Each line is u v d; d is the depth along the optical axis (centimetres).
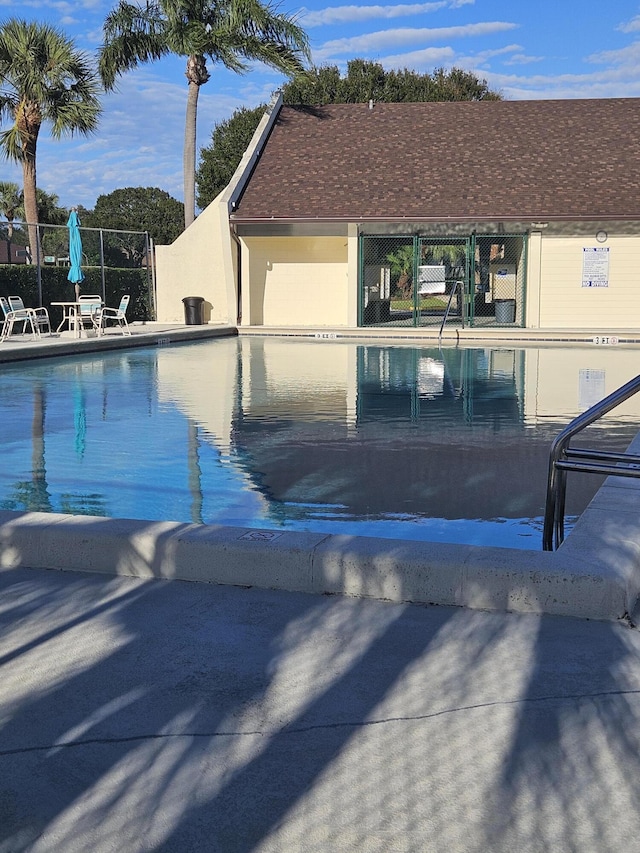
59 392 1302
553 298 2420
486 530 591
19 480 739
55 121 2838
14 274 2128
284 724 284
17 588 412
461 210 2386
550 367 1641
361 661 329
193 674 320
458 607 384
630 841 225
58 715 291
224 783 252
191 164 2798
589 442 902
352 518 622
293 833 230
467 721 284
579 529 431
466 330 2259
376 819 236
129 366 1661
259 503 664
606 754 263
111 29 2711
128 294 2650
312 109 2948
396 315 2781
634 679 311
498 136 2719
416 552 397
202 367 1647
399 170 2600
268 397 1252
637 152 2569
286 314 2653
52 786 252
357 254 2464
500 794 245
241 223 2462
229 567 413
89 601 394
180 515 631
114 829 233
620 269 2388
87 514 631
